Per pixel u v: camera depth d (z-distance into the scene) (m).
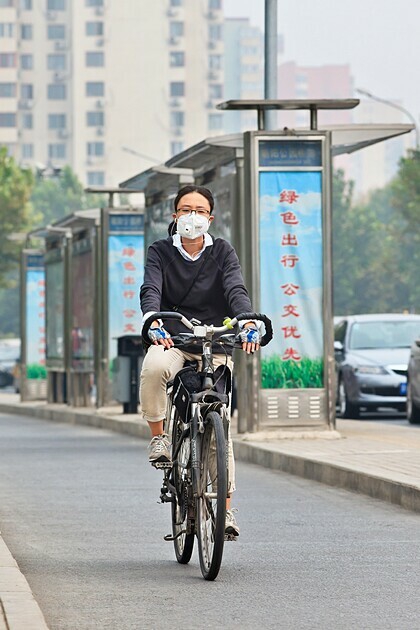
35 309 73.19
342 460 29.39
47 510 24.08
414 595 15.41
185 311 17.41
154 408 17.34
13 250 140.25
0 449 40.09
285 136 36.81
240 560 18.06
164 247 17.34
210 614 14.38
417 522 22.03
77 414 57.00
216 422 16.11
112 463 34.56
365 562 17.83
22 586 15.00
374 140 38.97
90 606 14.91
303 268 37.06
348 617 14.14
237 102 35.88
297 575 16.83
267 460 32.66
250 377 36.72
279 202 37.00
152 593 15.69
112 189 55.41
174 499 17.84
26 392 73.19
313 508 24.03
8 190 141.00
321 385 37.03
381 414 54.56
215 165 41.59
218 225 40.66
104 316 55.66
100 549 19.31
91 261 58.47
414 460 29.38
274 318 36.97
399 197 142.25
